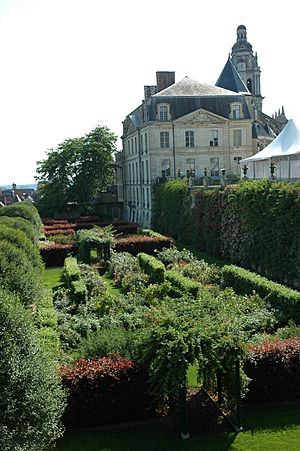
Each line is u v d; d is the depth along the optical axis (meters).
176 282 21.50
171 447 10.30
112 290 24.66
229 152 56.66
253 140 61.50
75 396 11.05
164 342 10.48
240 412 11.21
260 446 10.23
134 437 10.81
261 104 93.00
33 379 8.25
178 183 46.59
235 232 31.00
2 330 8.38
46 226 47.47
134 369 11.30
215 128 56.12
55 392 8.82
